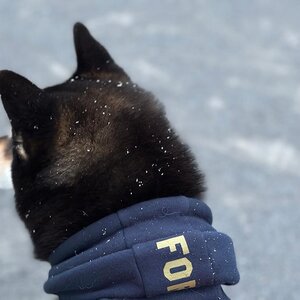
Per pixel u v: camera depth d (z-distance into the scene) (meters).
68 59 2.27
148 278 0.85
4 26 2.46
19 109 0.89
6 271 1.46
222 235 0.89
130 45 2.38
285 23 2.56
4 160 1.04
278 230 1.57
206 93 2.13
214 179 1.74
